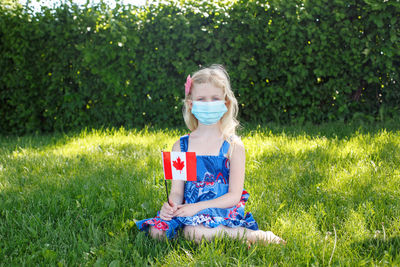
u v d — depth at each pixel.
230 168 2.43
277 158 4.11
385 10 5.71
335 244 2.08
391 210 2.62
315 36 5.99
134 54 6.29
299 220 2.51
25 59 6.51
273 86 6.38
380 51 5.91
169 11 6.27
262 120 6.57
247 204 2.86
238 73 6.32
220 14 6.11
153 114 6.58
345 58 6.00
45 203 2.95
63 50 6.42
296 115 6.51
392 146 4.17
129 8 6.35
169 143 4.99
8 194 3.23
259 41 6.21
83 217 2.70
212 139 2.46
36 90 6.66
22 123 6.75
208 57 6.30
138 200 2.97
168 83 6.48
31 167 4.11
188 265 1.96
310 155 4.13
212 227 2.21
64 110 6.71
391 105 6.27
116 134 5.78
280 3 5.95
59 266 2.00
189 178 2.25
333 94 6.20
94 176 3.63
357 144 4.36
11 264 2.03
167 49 6.33
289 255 2.07
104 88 6.51
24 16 6.38
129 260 2.10
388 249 2.11
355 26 5.91
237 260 1.97
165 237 2.27
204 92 2.34
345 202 2.84
